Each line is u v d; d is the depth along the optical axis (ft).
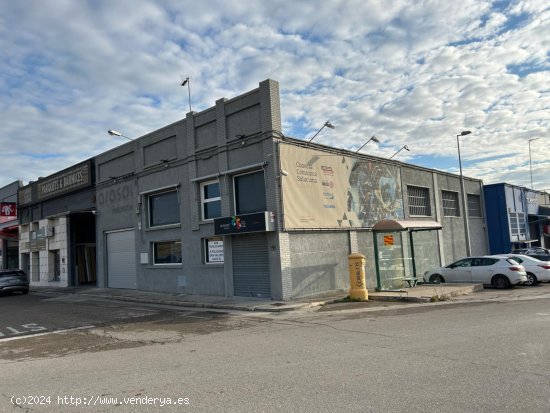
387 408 15.72
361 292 51.75
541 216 127.24
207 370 22.29
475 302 46.93
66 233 90.27
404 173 78.69
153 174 68.03
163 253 67.36
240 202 55.77
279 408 16.17
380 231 59.98
